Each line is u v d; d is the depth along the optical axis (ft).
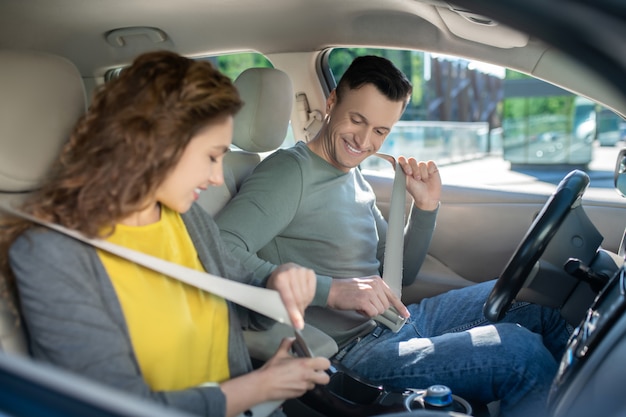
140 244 4.06
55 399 2.55
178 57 3.84
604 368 3.50
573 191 5.38
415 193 6.86
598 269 5.42
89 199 3.65
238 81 6.95
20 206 3.74
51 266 3.64
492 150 41.96
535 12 2.65
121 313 3.79
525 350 5.19
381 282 5.73
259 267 5.64
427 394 4.89
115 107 3.70
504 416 5.25
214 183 4.08
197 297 4.31
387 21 7.12
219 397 3.86
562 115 26.11
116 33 7.66
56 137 4.48
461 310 6.59
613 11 2.59
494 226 8.05
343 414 5.00
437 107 46.96
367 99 6.12
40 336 3.64
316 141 6.60
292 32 7.77
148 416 2.47
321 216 6.35
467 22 6.18
